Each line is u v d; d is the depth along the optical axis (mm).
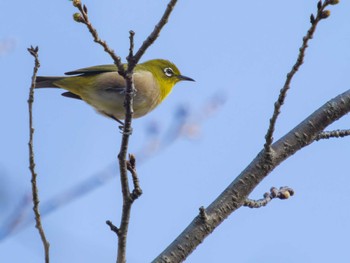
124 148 8250
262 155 9062
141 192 8133
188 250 8609
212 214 8805
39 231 7934
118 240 8164
